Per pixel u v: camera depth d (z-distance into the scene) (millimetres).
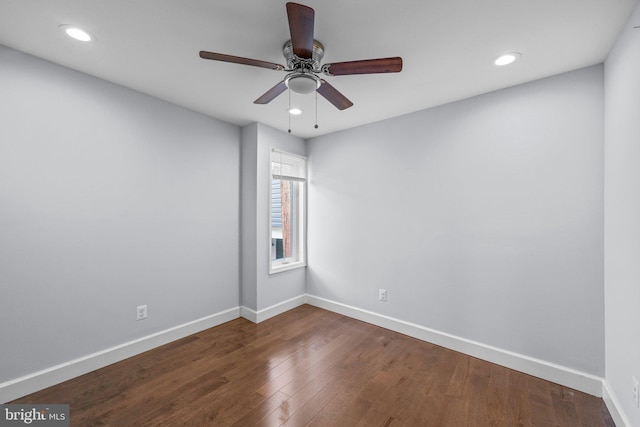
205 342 2738
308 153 3861
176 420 1721
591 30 1620
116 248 2369
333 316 3424
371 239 3223
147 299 2570
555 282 2131
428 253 2791
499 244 2375
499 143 2373
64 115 2086
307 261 3869
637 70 1433
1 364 1836
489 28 1620
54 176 2043
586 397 1944
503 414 1784
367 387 2055
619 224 1665
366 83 2271
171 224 2744
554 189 2131
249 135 3318
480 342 2475
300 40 1406
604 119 1933
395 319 3025
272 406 1849
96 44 1807
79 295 2168
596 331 1973
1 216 1833
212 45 1816
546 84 2166
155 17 1548
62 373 2070
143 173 2535
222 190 3201
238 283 3387
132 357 2441
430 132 2771
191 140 2898
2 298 1838
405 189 2951
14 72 1871
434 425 1693
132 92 2455
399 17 1533
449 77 2174
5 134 1843
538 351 2195
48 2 1429
